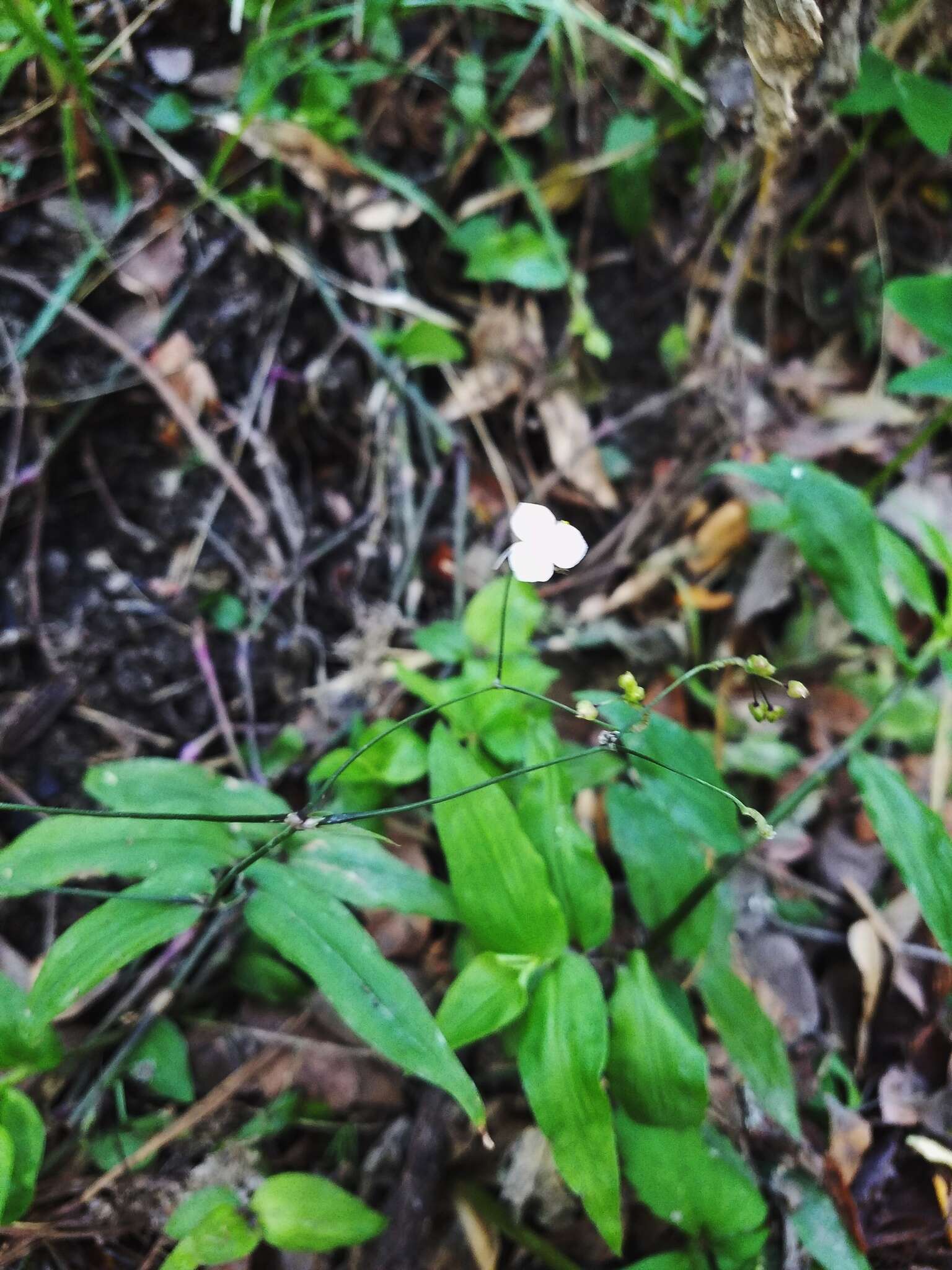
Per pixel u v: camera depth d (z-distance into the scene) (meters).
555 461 0.27
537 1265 0.19
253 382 0.24
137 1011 0.20
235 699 0.23
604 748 0.17
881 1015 0.22
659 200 0.28
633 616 0.26
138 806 0.18
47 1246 0.18
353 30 0.25
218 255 0.24
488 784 0.16
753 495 0.27
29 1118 0.17
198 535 0.23
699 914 0.19
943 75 0.27
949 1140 0.21
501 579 0.23
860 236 0.28
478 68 0.26
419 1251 0.18
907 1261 0.20
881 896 0.23
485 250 0.26
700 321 0.28
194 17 0.24
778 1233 0.19
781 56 0.21
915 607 0.20
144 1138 0.19
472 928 0.18
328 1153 0.19
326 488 0.25
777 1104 0.19
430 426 0.26
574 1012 0.17
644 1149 0.18
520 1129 0.19
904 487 0.27
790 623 0.26
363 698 0.24
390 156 0.26
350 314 0.25
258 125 0.24
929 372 0.21
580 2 0.26
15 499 0.22
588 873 0.18
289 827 0.16
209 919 0.20
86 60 0.23
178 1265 0.16
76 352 0.22
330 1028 0.20
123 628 0.22
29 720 0.21
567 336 0.27
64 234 0.23
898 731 0.25
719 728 0.25
